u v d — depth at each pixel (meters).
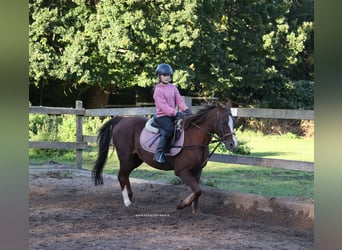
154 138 8.43
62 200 9.59
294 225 7.71
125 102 30.67
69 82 26.09
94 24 21.89
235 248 6.30
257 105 29.19
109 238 6.74
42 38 22.67
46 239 6.65
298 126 25.72
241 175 12.59
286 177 12.23
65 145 13.02
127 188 9.08
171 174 12.70
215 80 25.03
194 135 8.06
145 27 21.36
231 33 26.56
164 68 8.22
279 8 27.38
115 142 9.14
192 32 21.97
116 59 21.72
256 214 8.30
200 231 7.18
